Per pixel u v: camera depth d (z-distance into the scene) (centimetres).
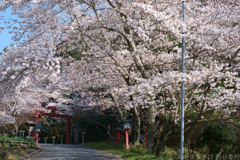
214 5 1159
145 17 1080
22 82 654
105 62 1336
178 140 1345
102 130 3844
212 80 982
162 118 1298
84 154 1545
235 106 1073
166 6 1142
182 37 973
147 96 1091
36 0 997
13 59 639
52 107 3472
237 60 1181
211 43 1105
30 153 1454
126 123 1814
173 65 1275
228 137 1384
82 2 1099
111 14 1112
